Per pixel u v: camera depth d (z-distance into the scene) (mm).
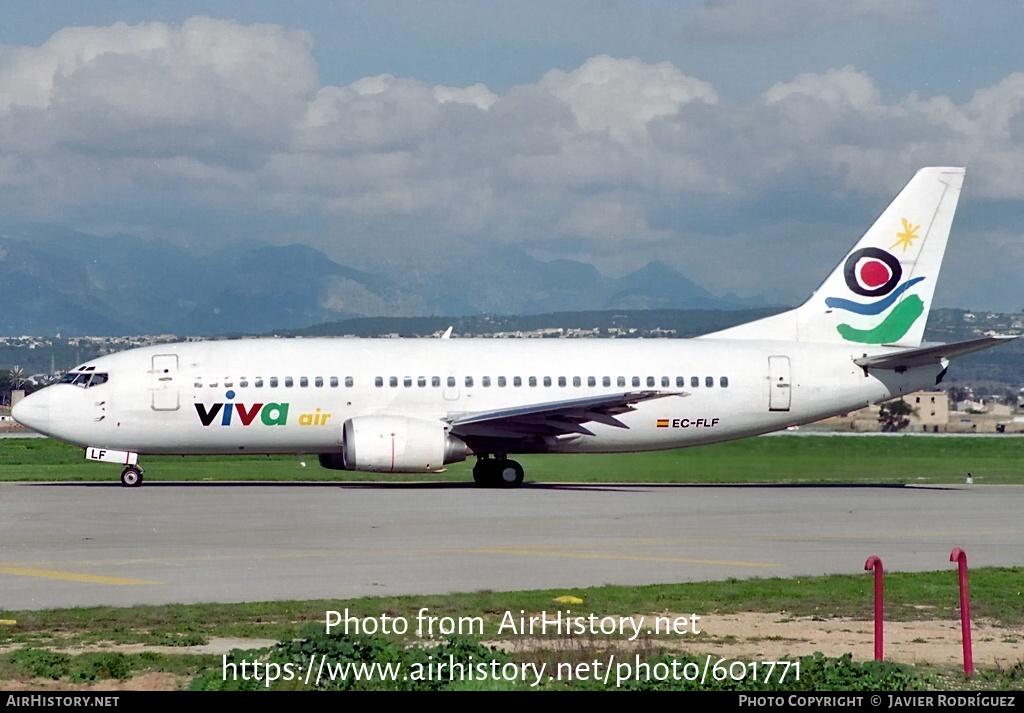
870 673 37031
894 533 76625
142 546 67062
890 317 118688
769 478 129125
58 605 49656
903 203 118625
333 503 92125
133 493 100625
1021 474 136250
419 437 106375
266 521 79438
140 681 36406
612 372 113375
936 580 57812
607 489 110438
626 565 61625
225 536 71625
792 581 56812
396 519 81188
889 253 118312
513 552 65750
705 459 143625
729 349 116250
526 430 109875
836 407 116750
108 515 82812
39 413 106375
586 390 112625
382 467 106125
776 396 115125
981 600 52938
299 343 112312
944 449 168625
